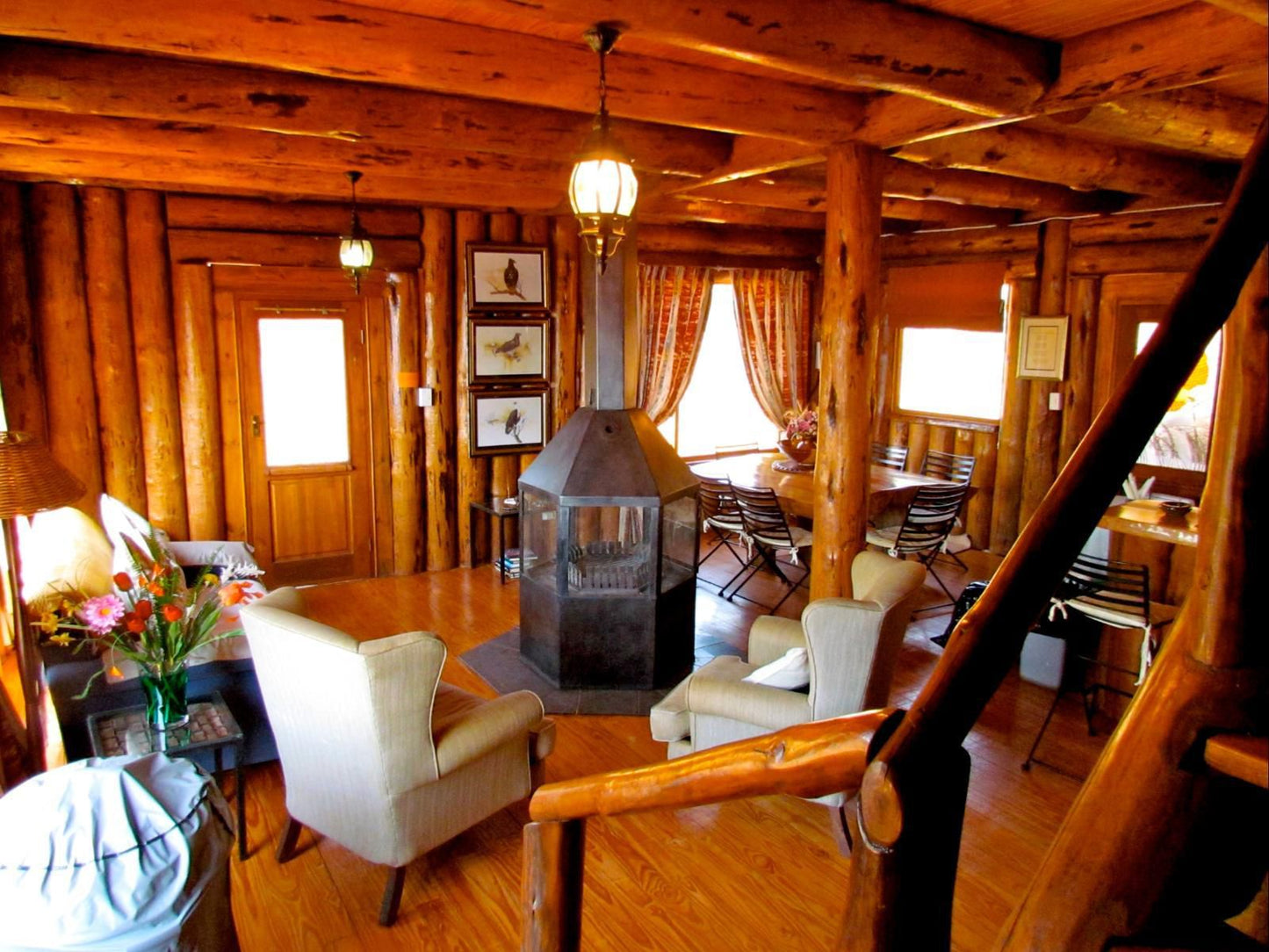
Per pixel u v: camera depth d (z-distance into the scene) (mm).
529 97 3199
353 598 6141
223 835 2191
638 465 4570
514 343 6691
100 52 3273
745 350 8305
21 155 4562
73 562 4008
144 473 5664
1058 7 2705
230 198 5691
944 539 5848
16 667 4785
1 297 5027
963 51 2863
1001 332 7188
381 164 4629
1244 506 681
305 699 2902
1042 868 745
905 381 8062
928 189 5141
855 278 3867
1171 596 4102
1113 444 708
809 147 4031
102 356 5418
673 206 6332
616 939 2898
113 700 3535
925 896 619
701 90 3445
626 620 4645
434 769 2932
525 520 4953
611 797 1098
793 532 5992
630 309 4746
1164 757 691
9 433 3182
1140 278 6324
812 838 3449
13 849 1925
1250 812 700
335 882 3188
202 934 2082
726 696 3346
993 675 642
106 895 1920
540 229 6703
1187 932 702
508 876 3223
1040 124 3871
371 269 6180
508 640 5344
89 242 5309
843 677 3170
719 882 3186
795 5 2564
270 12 2717
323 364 6203
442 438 6633
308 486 6293
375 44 2885
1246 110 4039
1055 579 674
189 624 3189
